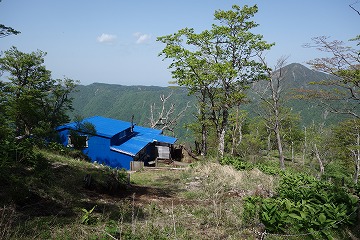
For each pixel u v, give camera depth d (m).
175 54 23.58
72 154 19.03
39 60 32.28
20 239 5.86
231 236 7.09
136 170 20.81
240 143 35.94
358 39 15.98
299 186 11.41
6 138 12.71
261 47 24.38
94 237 6.32
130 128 30.78
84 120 28.00
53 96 32.41
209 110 27.80
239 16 24.50
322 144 35.53
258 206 8.85
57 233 6.46
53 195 8.96
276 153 53.41
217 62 24.91
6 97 24.64
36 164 10.59
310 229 7.09
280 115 35.84
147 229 7.23
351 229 7.36
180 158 32.97
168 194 12.53
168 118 47.25
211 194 11.86
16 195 7.79
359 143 25.84
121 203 10.02
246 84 26.28
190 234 7.19
